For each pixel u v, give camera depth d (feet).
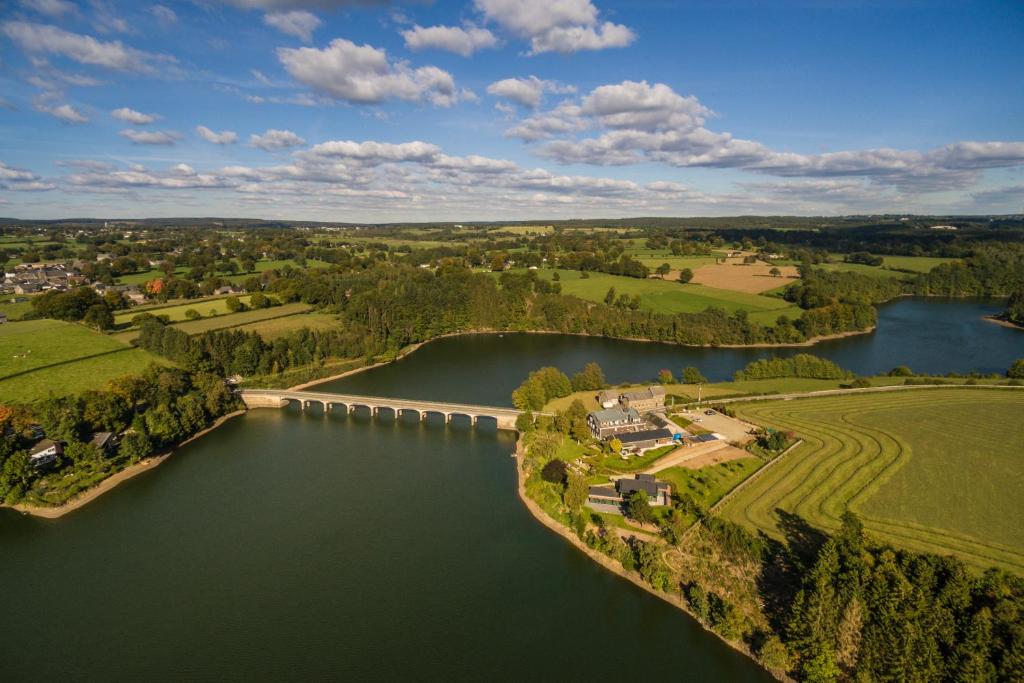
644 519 401.70
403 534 420.36
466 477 513.86
